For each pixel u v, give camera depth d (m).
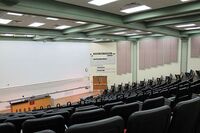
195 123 1.85
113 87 13.54
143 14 6.37
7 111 10.83
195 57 12.31
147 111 1.40
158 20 7.88
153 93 4.80
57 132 2.21
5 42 11.11
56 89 13.71
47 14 4.96
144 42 14.43
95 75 15.81
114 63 15.48
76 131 1.14
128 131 1.38
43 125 2.11
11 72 11.38
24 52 11.98
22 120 2.74
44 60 13.03
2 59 11.01
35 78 12.55
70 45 14.53
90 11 5.85
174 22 7.43
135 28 7.82
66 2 5.07
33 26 8.65
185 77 10.48
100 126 1.19
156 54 13.89
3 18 6.62
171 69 13.31
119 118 1.26
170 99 3.48
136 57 15.14
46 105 11.68
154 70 14.09
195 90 4.45
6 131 1.75
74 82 14.84
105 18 6.35
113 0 4.93
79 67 15.16
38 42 12.66
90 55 15.81
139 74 14.91
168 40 13.30
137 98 5.01
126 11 6.20
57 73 13.77
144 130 1.43
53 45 13.52
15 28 8.59
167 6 5.65
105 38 12.73
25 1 4.40
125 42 15.05
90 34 10.88
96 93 15.52
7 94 11.16
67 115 2.89
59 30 10.01
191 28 10.59
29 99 11.39
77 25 8.60
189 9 5.31
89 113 2.29
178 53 13.02
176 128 1.61
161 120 1.48
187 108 1.58
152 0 4.98
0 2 4.07
